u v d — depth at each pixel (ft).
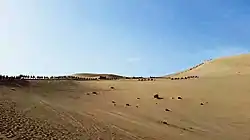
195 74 232.12
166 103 111.04
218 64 247.50
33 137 57.88
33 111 79.71
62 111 85.40
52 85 120.98
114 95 118.11
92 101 105.60
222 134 84.07
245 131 87.92
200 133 83.20
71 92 114.73
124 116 90.74
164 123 88.63
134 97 116.98
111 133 71.20
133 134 73.56
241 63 232.12
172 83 147.84
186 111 103.45
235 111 105.19
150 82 151.33
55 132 64.18
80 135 65.46
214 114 101.86
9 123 64.28
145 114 96.17
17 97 93.76
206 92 128.67
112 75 274.36
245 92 127.34
